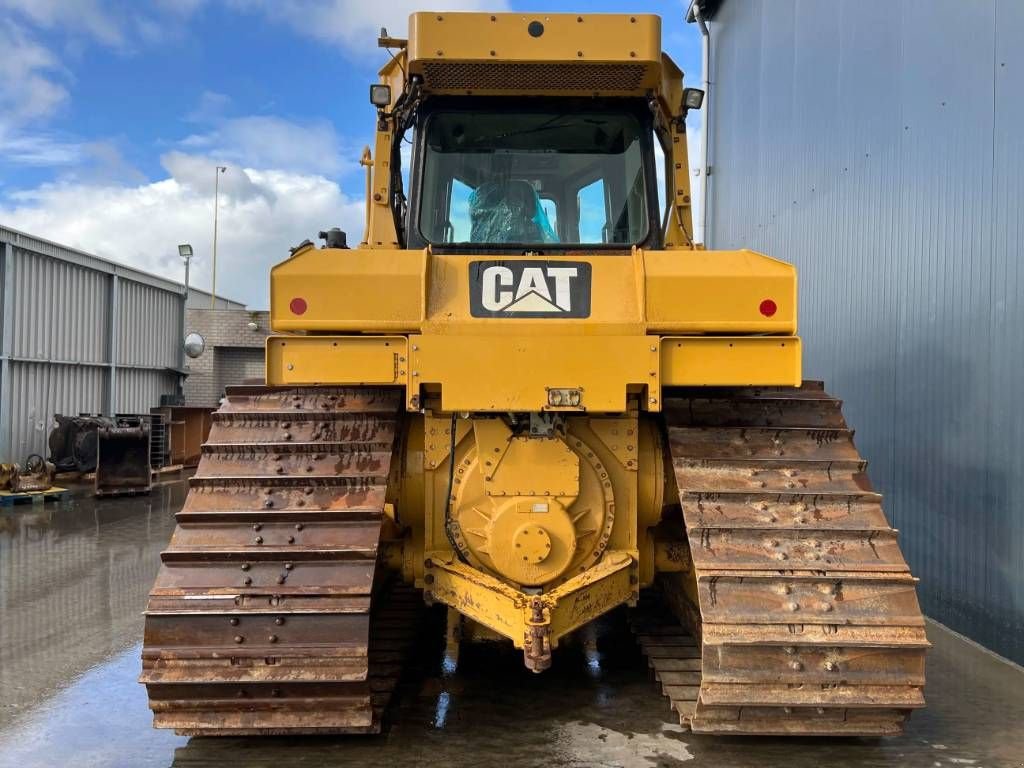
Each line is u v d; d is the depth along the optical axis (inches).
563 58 143.3
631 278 138.1
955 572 204.5
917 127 220.5
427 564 148.6
